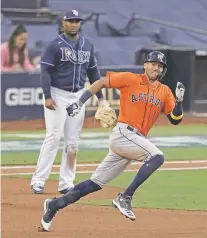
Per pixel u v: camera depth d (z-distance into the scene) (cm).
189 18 9362
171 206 2967
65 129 3238
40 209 2823
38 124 6569
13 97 6681
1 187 3419
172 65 7644
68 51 3153
